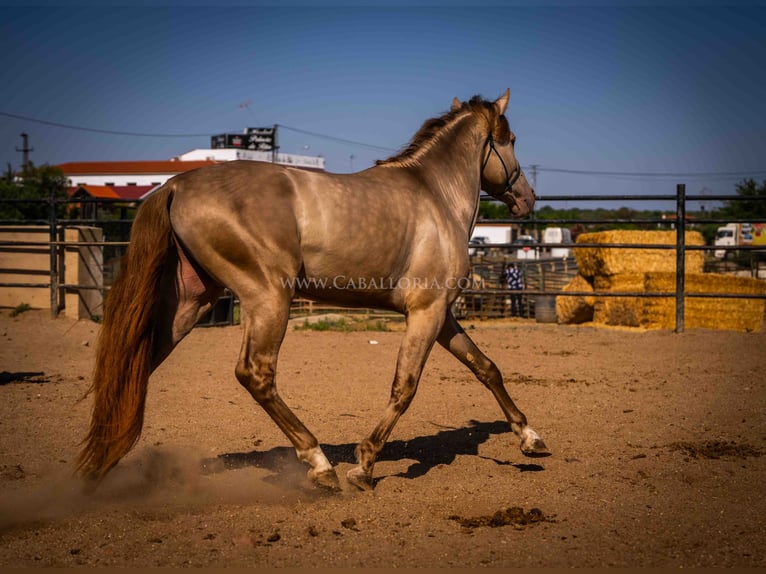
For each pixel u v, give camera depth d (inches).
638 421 220.1
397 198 161.2
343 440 200.2
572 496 153.7
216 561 119.1
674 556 122.5
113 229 715.4
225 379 279.9
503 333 416.5
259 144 2812.5
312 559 120.3
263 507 145.1
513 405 179.8
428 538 130.0
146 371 142.8
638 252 507.5
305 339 389.4
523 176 206.4
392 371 301.7
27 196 1253.7
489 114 192.7
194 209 143.9
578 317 548.7
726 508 146.2
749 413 229.3
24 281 466.6
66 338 380.5
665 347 361.7
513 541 128.6
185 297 155.1
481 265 695.7
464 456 186.5
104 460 140.6
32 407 229.1
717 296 392.5
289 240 145.6
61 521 135.0
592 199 391.5
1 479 158.9
